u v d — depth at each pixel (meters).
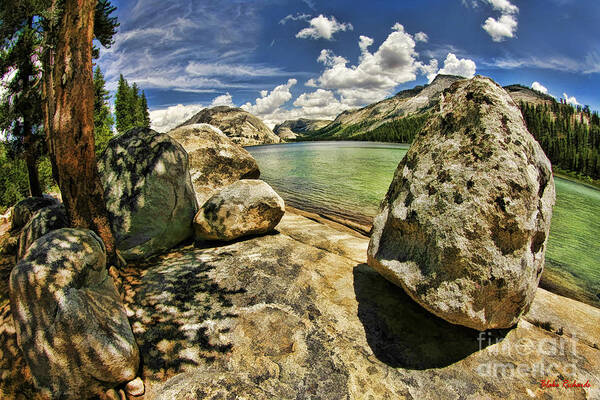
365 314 4.78
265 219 7.62
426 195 4.48
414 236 4.48
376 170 28.36
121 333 3.71
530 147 4.29
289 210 13.69
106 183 6.45
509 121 4.29
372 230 5.35
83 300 3.58
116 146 6.88
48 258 3.61
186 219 7.32
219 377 3.63
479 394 3.56
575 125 101.19
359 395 3.51
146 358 3.88
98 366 3.31
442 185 4.34
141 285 5.29
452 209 4.11
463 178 4.18
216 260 6.31
